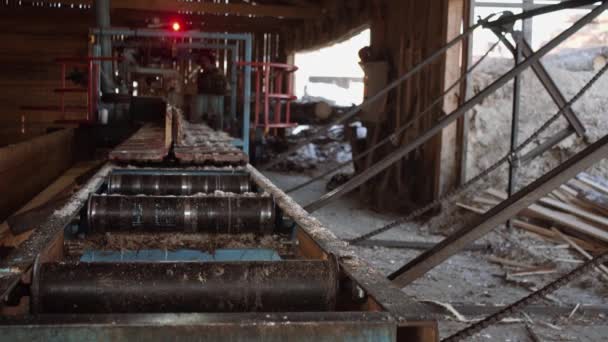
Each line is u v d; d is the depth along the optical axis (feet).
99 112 25.17
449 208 25.13
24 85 41.96
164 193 12.06
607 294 16.48
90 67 24.86
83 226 9.37
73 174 20.33
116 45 27.48
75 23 43.57
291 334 4.77
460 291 16.94
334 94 83.66
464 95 25.67
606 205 21.79
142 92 31.07
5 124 41.50
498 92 25.93
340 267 6.41
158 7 43.60
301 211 9.29
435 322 4.89
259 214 9.41
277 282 6.12
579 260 19.19
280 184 37.99
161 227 9.22
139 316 4.77
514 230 22.62
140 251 8.86
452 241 10.16
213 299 5.99
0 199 14.64
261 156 40.34
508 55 34.55
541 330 14.05
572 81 26.05
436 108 26.84
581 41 62.39
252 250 9.16
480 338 13.53
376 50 35.53
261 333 4.73
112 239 9.10
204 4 44.75
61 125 37.70
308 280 6.18
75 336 4.54
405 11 30.94
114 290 5.86
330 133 51.01
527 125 26.02
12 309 6.13
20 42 42.80
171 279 5.97
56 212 8.54
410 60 29.86
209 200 9.45
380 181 31.65
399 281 10.36
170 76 27.25
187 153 14.52
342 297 6.37
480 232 10.03
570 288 17.15
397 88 31.55
